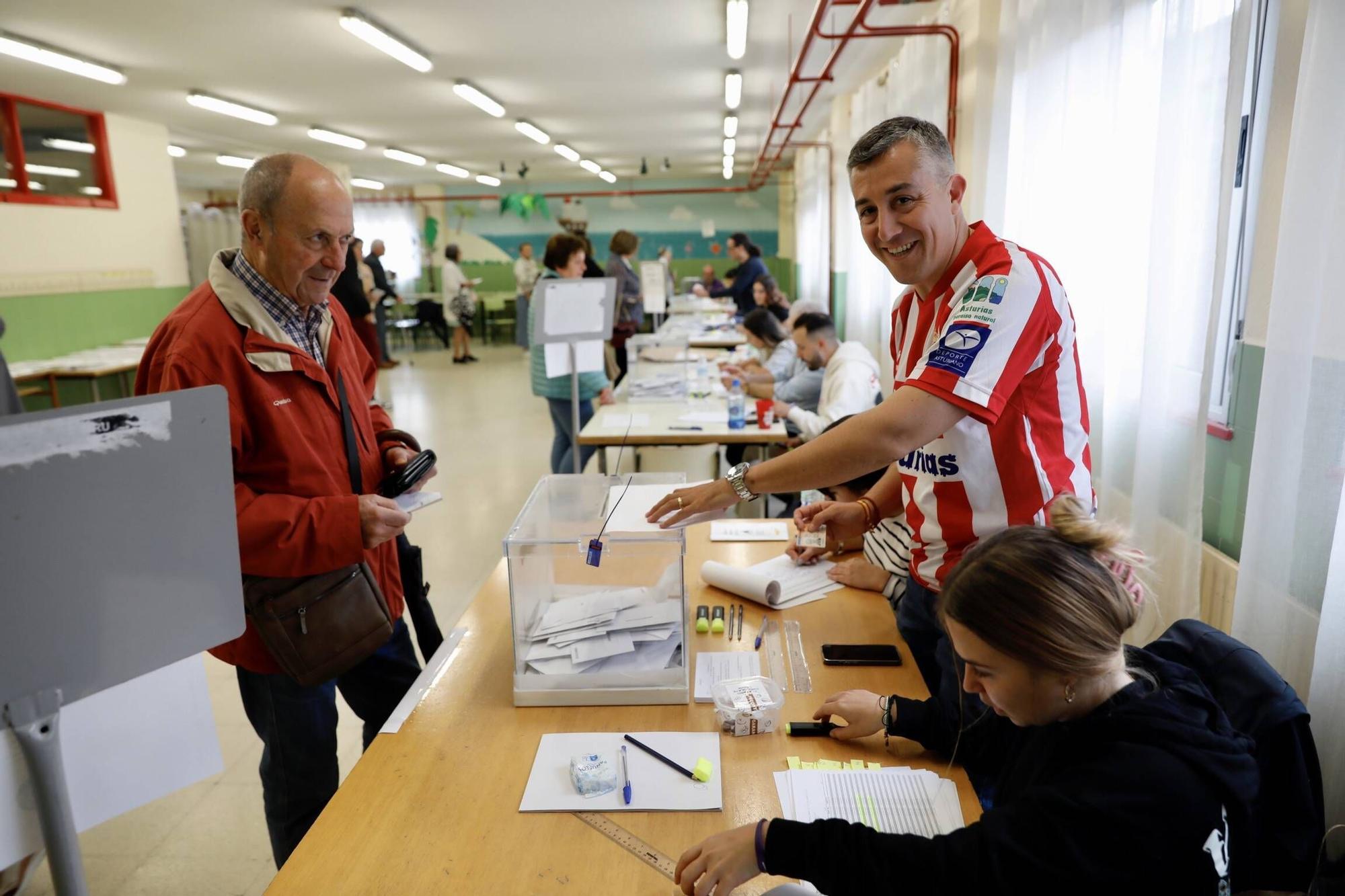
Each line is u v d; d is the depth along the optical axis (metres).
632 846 1.07
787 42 5.81
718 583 1.84
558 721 1.36
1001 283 1.30
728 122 8.70
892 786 1.18
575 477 1.71
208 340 1.51
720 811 1.14
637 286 6.86
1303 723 0.99
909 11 4.91
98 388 6.49
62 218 6.79
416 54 5.71
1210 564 2.06
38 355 6.45
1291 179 1.53
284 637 1.54
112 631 0.80
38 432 0.72
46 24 4.98
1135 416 2.37
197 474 0.85
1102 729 0.86
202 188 15.53
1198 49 2.00
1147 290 2.11
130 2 4.61
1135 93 2.30
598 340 3.81
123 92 6.65
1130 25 2.29
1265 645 1.67
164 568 0.83
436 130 9.40
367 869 1.04
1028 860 0.82
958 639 0.89
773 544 2.13
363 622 1.64
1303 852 0.96
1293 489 1.60
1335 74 1.46
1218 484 2.11
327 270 1.62
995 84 3.52
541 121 9.09
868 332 6.61
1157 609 1.30
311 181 1.54
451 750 1.28
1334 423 1.54
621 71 6.63
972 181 3.84
